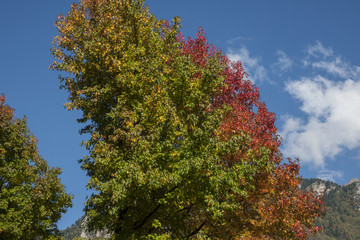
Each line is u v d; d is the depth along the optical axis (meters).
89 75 22.00
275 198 21.53
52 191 29.88
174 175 18.34
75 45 21.92
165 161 19.36
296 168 21.50
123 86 20.61
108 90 21.02
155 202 20.80
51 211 29.97
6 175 28.44
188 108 21.53
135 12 22.34
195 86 21.16
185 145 19.42
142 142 18.41
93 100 20.83
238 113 22.42
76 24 22.72
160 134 19.45
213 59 22.55
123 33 21.77
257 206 21.89
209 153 19.08
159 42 23.34
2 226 26.27
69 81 22.16
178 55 23.30
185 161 18.53
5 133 30.41
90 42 20.89
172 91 21.72
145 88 20.72
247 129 21.66
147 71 20.98
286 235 21.59
